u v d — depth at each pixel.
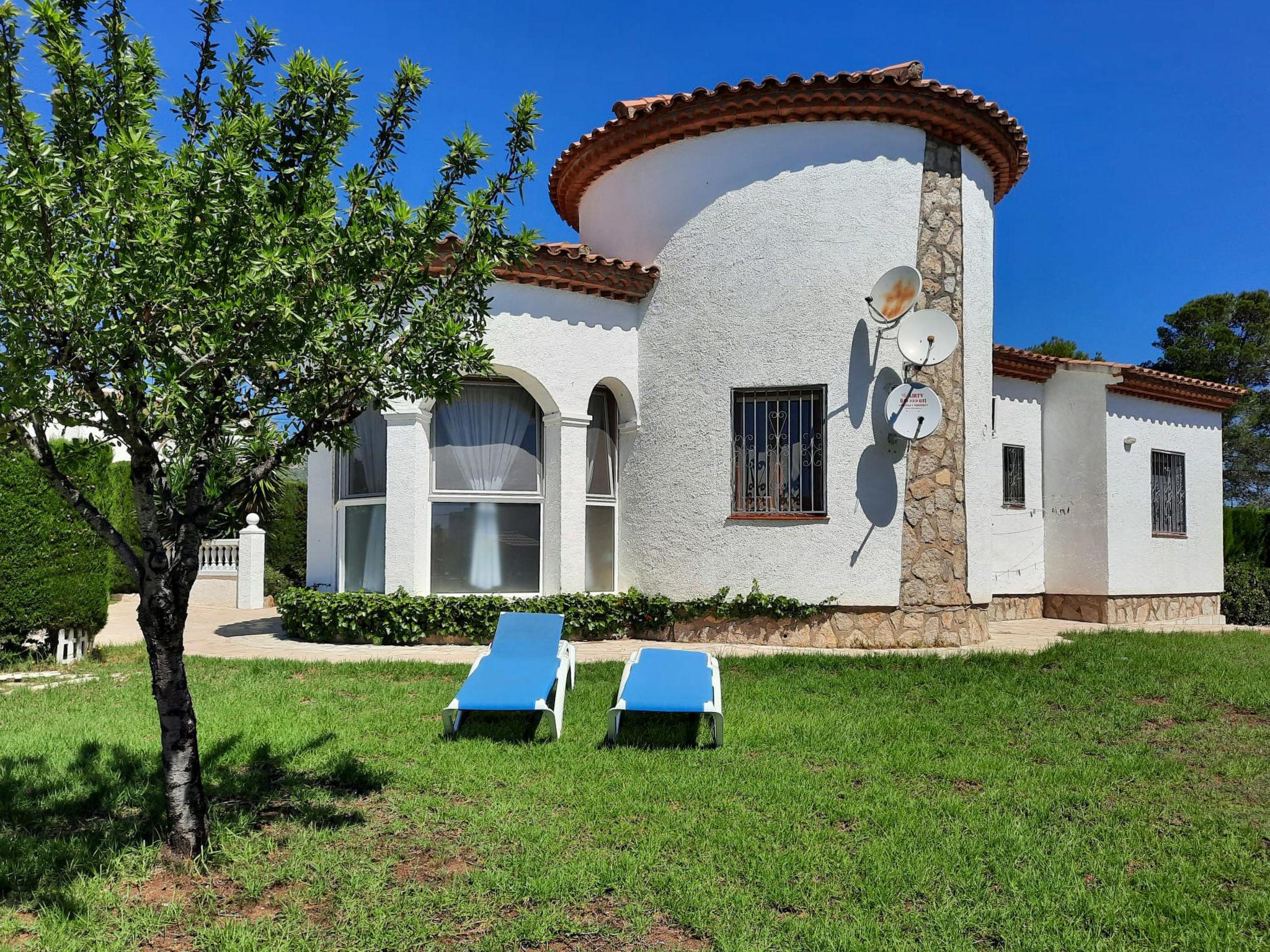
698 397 13.25
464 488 13.20
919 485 12.61
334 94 4.92
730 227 13.11
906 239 12.76
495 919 4.32
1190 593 18.11
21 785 6.14
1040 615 17.33
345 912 4.36
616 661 11.05
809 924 4.25
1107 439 16.56
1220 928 4.29
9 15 4.04
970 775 6.65
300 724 7.87
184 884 4.71
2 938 4.10
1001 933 4.21
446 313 5.25
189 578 4.84
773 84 12.34
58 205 3.91
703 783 6.37
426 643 12.58
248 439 5.02
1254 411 41.94
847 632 12.47
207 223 4.41
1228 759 7.13
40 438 4.41
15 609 11.12
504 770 6.68
